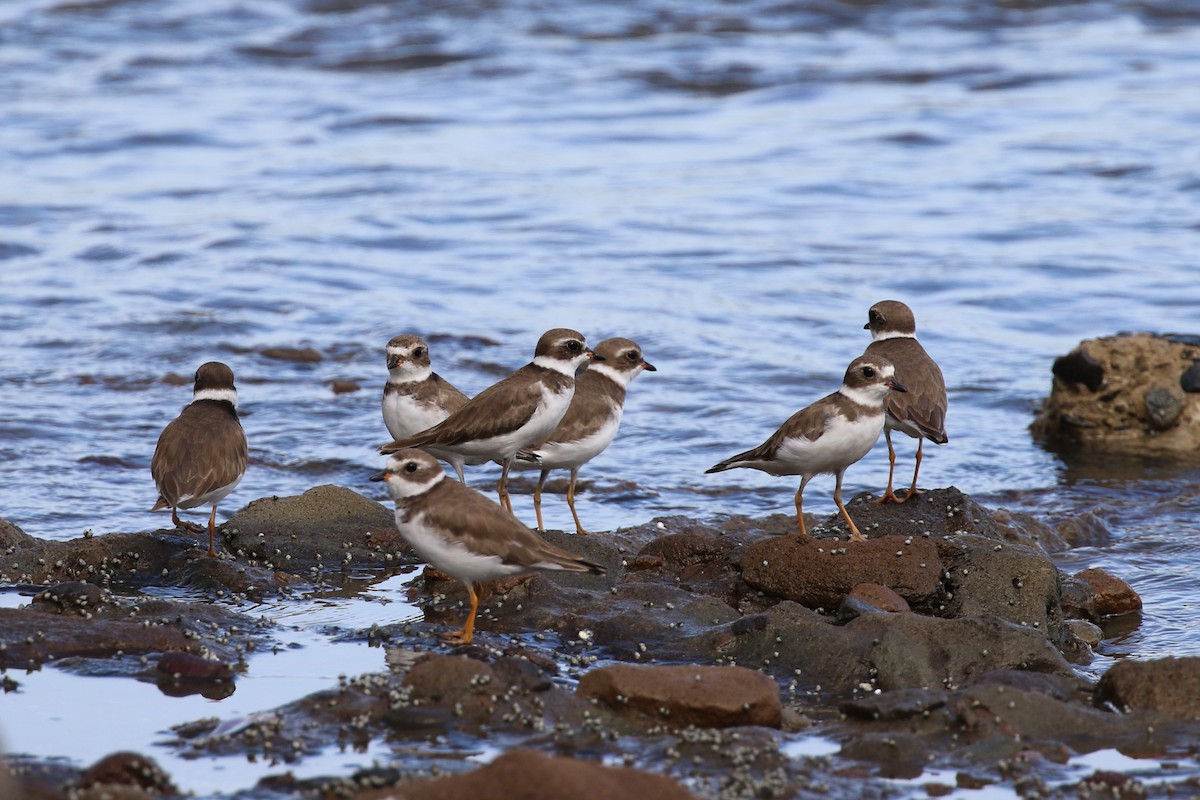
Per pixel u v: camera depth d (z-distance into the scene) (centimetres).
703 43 4481
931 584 1177
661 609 1159
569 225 2839
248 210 2920
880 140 3497
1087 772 877
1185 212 2856
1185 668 977
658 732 929
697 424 1838
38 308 2284
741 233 2786
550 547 1082
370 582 1284
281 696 986
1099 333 2220
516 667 970
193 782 839
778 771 862
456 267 2572
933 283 2456
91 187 3088
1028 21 4694
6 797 759
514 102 3909
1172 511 1544
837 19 4666
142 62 4219
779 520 1476
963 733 927
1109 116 3641
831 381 2003
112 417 1812
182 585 1257
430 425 1388
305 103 3875
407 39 4475
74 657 1038
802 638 1074
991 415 1900
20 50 4291
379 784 823
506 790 759
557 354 1316
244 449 1301
